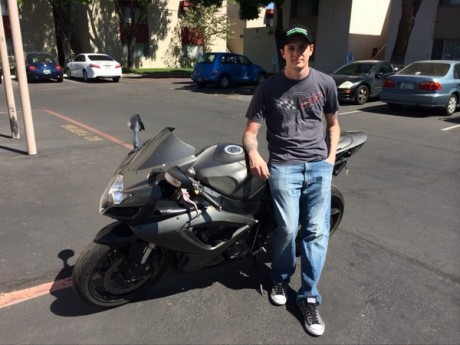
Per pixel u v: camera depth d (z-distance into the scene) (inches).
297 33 104.1
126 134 340.5
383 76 561.6
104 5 1161.4
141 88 740.7
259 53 1176.2
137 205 102.5
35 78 799.1
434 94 438.3
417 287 133.9
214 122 405.7
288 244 118.1
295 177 113.4
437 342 110.0
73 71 891.4
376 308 123.5
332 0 919.7
